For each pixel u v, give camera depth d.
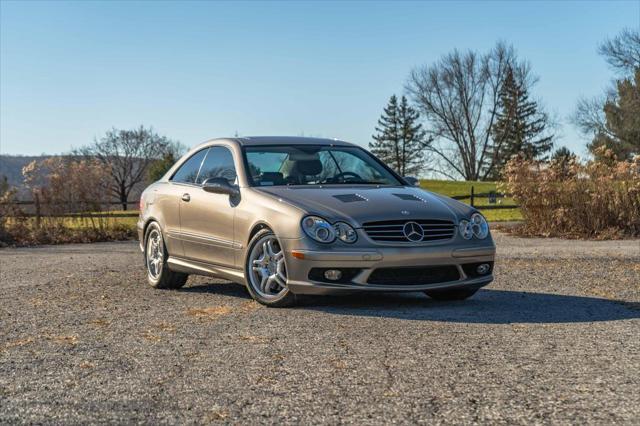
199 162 8.30
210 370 4.47
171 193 8.31
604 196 16.98
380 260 6.27
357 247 6.29
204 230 7.63
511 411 3.59
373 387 4.04
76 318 6.45
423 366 4.45
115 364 4.69
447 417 3.52
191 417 3.60
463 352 4.79
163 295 7.91
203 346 5.13
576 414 3.54
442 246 6.46
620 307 6.68
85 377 4.38
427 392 3.92
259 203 6.89
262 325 5.84
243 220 7.01
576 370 4.32
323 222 6.37
